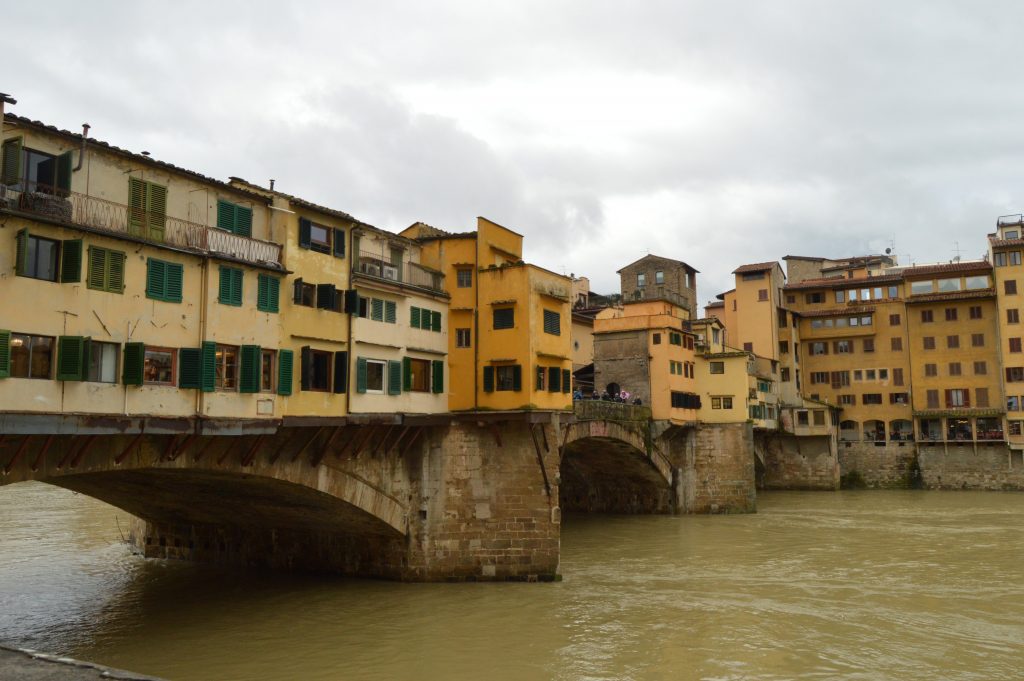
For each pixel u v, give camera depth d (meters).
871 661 23.50
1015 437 77.31
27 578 34.72
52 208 20.22
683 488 60.72
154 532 40.28
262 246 26.00
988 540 46.56
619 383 59.88
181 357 22.86
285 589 31.98
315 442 28.42
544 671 22.69
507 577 32.66
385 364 31.03
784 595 31.95
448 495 32.88
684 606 29.91
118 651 24.45
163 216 23.20
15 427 18.86
